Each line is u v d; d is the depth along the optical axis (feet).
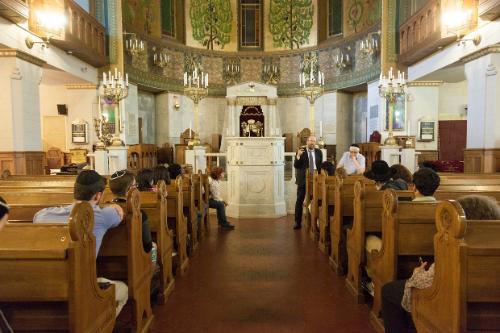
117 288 9.80
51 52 30.45
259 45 53.67
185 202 19.02
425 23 33.24
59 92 39.88
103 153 27.48
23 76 26.30
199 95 33.94
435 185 10.41
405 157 30.42
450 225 6.67
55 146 39.88
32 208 11.53
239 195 29.19
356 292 12.96
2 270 6.70
